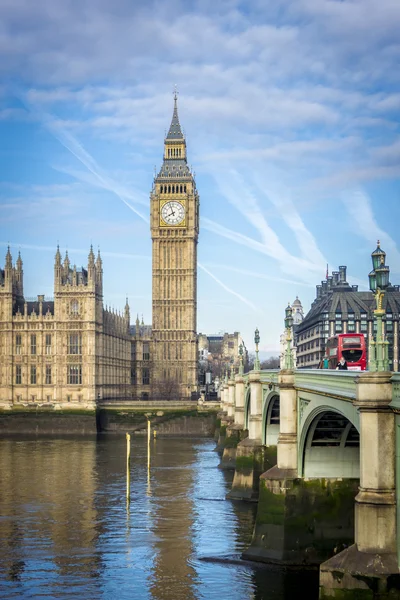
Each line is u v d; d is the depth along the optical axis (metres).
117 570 75.00
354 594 50.09
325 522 73.62
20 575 74.06
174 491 118.12
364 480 50.84
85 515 99.94
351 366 108.50
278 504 73.94
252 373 111.69
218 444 181.88
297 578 70.81
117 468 145.88
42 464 152.38
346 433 72.38
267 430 109.44
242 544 83.50
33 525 94.25
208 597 66.88
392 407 48.97
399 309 181.00
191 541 85.44
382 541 50.19
